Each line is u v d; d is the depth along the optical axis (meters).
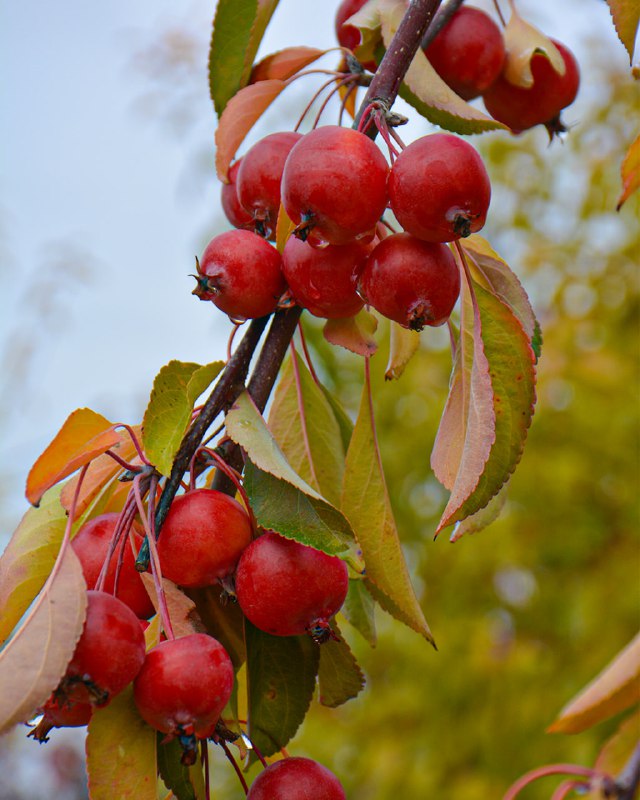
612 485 1.52
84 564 0.55
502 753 1.39
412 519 1.58
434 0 0.58
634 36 0.57
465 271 0.55
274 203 0.58
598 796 0.64
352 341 0.58
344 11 0.65
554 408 1.51
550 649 1.51
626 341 1.57
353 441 0.59
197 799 0.54
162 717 0.51
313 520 0.53
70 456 0.54
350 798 1.52
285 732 0.56
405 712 1.49
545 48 0.65
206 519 0.54
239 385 0.56
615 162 1.62
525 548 1.50
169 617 0.53
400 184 0.53
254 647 0.56
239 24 0.62
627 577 1.45
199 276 0.56
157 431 0.55
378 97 0.57
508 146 1.66
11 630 0.56
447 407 0.57
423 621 0.58
